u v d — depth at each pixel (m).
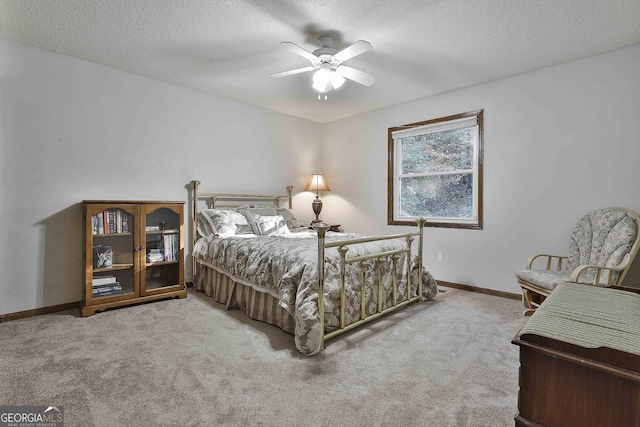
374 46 2.68
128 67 3.13
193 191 3.71
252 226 3.68
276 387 1.66
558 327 0.71
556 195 3.02
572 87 2.92
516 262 3.27
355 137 4.74
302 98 4.02
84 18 2.30
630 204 2.65
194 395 1.58
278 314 2.46
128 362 1.91
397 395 1.60
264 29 2.45
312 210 5.09
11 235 2.63
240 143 4.16
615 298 0.92
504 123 3.33
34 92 2.72
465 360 1.96
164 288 3.17
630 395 0.56
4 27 2.42
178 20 2.33
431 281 3.19
